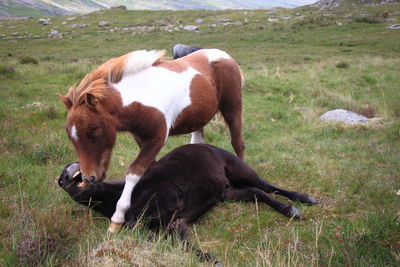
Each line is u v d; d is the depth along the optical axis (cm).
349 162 513
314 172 480
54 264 261
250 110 896
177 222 331
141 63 348
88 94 294
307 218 372
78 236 300
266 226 359
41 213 324
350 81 1203
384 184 434
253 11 4191
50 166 468
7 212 346
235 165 404
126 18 4166
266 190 417
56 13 15625
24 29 3797
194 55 445
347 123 725
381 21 2927
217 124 717
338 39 2517
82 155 307
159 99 351
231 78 456
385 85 1131
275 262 281
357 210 381
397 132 645
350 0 4400
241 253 308
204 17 3875
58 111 765
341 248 284
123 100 331
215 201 388
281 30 2966
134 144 604
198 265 277
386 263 270
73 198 353
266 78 1289
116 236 305
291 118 834
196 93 395
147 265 262
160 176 356
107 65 342
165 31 3195
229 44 2606
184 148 390
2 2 13812
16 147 521
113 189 360
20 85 1041
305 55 2047
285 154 562
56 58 1906
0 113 695
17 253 265
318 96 1022
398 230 302
